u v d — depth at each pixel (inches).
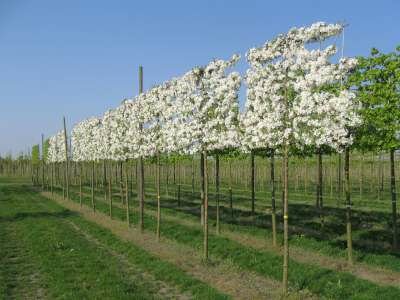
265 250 654.5
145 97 853.2
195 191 1750.7
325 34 475.8
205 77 600.7
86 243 787.4
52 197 1829.5
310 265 545.3
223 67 590.9
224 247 666.2
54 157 2015.3
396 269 530.6
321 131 473.1
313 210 1035.9
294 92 492.7
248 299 448.1
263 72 499.5
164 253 672.4
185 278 525.0
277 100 475.2
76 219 1112.2
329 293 445.1
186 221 979.9
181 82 621.6
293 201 1296.8
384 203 1187.3
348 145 507.8
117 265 620.4
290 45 475.8
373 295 425.1
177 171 2517.2
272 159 708.0
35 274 585.9
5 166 3949.3
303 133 466.0
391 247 641.6
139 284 524.4
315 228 816.3
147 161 1177.4
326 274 497.7
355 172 1898.4
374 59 536.1
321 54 473.7
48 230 927.7
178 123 641.6
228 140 591.5
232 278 528.4
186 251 684.7
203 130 593.6
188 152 629.6
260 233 774.5
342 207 1098.1
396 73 519.8
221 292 476.1
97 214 1218.6
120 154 999.6
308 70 482.3
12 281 553.6
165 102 748.0
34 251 715.4
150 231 888.3
